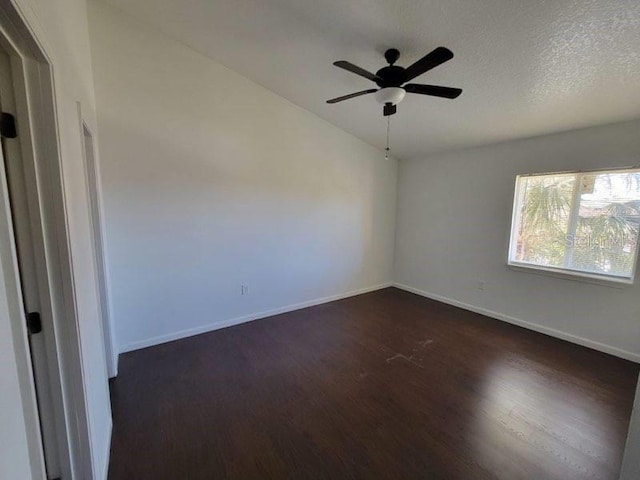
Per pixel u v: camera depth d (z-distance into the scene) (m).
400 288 5.11
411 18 2.04
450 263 4.32
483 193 3.87
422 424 1.96
